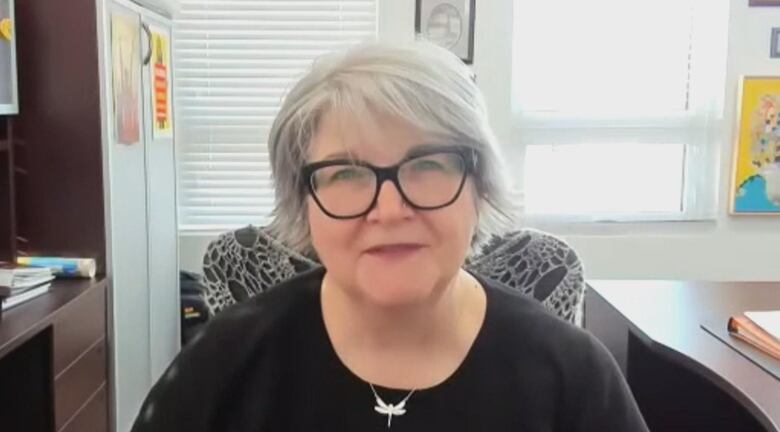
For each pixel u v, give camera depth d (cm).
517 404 90
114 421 240
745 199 342
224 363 93
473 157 85
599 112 346
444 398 89
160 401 94
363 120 82
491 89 337
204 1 337
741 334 159
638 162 349
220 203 348
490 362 91
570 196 350
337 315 92
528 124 346
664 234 348
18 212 236
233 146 346
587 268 348
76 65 232
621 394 94
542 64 345
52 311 194
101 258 237
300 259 142
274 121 89
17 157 235
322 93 84
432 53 85
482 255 138
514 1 334
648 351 180
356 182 83
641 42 344
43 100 233
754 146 338
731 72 338
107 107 234
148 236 272
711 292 204
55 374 196
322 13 338
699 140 343
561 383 92
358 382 89
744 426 185
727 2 334
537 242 141
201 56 340
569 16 342
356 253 84
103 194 235
